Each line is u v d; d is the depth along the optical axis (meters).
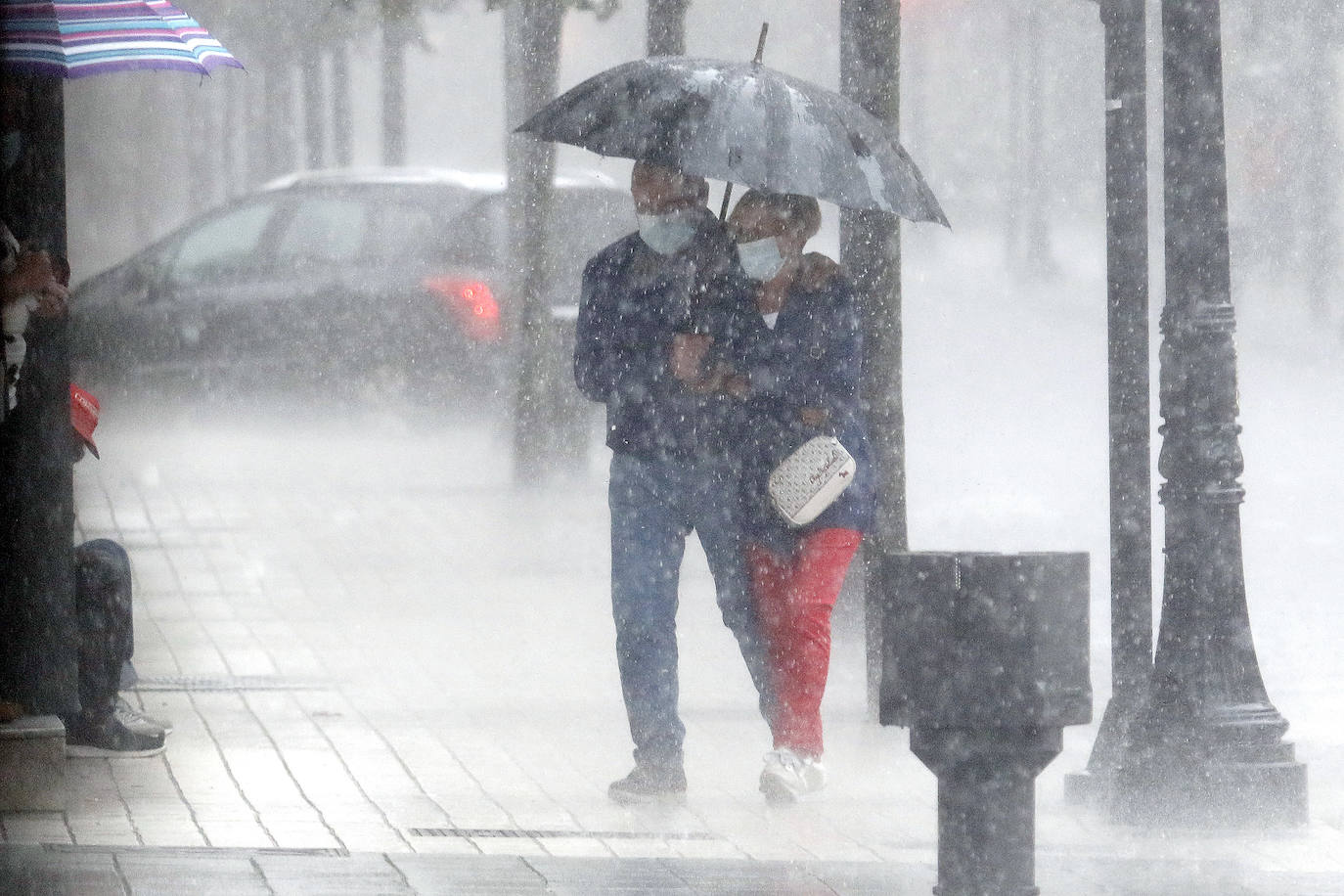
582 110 22.97
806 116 22.50
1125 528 23.36
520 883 18.92
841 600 30.59
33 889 18.14
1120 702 23.23
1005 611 14.95
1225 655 22.47
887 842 21.14
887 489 27.00
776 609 23.09
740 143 22.12
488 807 22.47
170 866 19.12
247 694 28.31
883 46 26.77
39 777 21.69
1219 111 22.44
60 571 22.42
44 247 22.22
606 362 23.14
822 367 23.06
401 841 20.77
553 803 22.77
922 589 15.04
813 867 19.89
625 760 24.97
